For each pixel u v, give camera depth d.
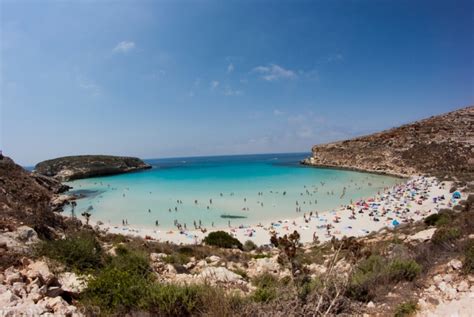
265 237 32.22
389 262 7.42
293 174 105.19
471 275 5.92
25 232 10.10
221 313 5.11
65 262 8.00
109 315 5.14
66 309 4.88
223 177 106.19
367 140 121.19
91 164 125.56
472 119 106.75
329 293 5.77
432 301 5.31
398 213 39.16
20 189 33.53
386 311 5.29
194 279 8.62
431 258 7.51
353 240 6.29
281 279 9.15
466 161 77.56
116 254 11.87
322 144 142.12
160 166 192.88
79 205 57.75
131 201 61.78
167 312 5.30
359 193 62.16
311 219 40.38
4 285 5.37
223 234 25.50
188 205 56.16
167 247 17.62
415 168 86.56
